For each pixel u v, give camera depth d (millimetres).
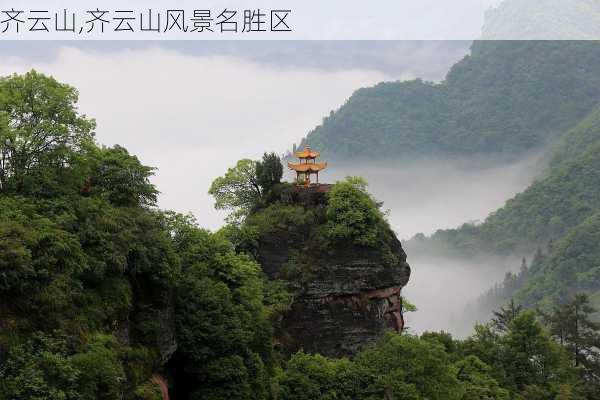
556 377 82688
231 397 49250
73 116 43875
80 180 44500
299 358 60406
